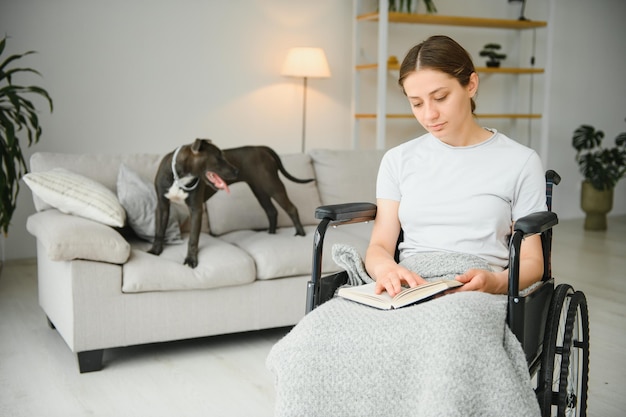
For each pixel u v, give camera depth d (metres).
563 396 1.60
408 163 1.78
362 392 1.36
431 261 1.65
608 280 4.14
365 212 1.78
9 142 3.55
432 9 5.68
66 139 4.63
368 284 1.61
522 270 1.61
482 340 1.32
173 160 2.75
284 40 5.30
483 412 1.30
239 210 3.39
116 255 2.63
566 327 1.65
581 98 6.48
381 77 5.09
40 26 4.49
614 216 6.61
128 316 2.68
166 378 2.62
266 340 3.07
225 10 5.05
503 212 1.68
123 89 4.77
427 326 1.34
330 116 5.58
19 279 4.09
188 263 2.78
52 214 2.87
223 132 5.15
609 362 2.79
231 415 2.30
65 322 2.71
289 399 1.38
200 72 5.02
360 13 5.45
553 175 1.85
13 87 3.66
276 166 3.27
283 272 2.91
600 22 6.49
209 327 2.82
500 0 6.09
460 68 1.59
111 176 3.18
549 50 5.73
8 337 3.07
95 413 2.31
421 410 1.29
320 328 1.42
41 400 2.41
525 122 6.27
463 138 1.71
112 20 4.69
